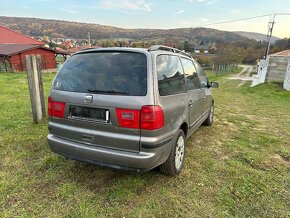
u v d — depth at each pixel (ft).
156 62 8.84
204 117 16.08
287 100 38.09
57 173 10.21
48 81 47.91
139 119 7.97
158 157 8.44
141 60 8.63
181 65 11.46
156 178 10.03
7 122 17.25
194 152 13.09
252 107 29.60
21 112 20.42
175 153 9.87
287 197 9.08
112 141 8.35
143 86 8.18
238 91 57.26
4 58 85.35
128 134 8.16
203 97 14.55
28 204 8.15
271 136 16.57
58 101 9.46
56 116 9.59
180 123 10.14
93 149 8.62
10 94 30.63
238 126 19.13
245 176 10.53
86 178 9.87
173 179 10.04
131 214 7.80
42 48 98.89
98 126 8.55
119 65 8.79
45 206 8.07
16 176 9.86
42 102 17.78
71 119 9.13
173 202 8.49
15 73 74.49
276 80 67.87
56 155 11.92
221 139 15.52
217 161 12.00
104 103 8.34
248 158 12.48
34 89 16.58
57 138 9.66
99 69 9.04
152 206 8.23
